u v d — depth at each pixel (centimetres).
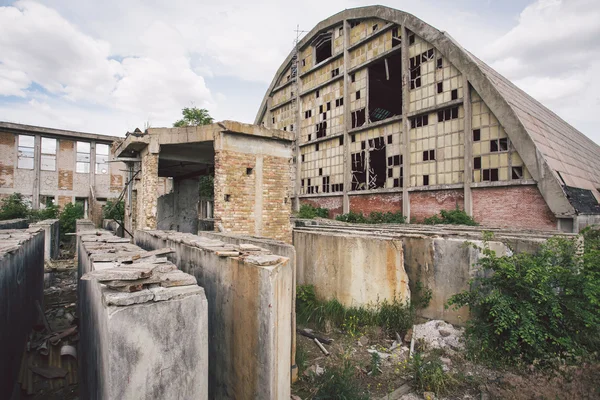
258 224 786
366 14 1827
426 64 1562
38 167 2161
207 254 393
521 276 438
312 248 638
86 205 2339
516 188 1234
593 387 331
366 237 562
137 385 197
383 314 529
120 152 930
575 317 412
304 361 426
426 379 376
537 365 390
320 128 2186
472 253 517
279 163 825
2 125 2016
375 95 2338
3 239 499
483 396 351
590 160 1866
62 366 455
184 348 217
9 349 393
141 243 684
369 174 1878
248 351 304
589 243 668
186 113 2019
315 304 597
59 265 1050
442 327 499
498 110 1264
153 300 208
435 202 1501
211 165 1047
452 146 1453
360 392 366
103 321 208
